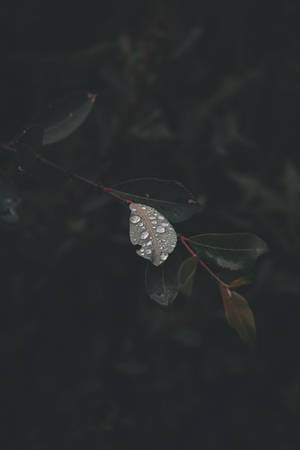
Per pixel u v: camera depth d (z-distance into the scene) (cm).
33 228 104
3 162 84
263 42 142
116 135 107
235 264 67
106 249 119
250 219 129
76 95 74
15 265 111
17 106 119
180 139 121
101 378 119
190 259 66
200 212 116
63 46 127
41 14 125
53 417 111
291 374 135
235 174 124
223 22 138
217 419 133
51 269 108
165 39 110
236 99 136
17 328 109
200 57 137
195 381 131
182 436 131
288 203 122
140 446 125
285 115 140
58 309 121
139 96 108
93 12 129
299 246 126
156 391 126
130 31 123
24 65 118
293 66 140
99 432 114
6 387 112
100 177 105
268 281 126
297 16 142
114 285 126
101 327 126
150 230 67
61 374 116
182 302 123
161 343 121
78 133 111
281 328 136
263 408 135
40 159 71
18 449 109
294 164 139
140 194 69
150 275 67
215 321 125
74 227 105
